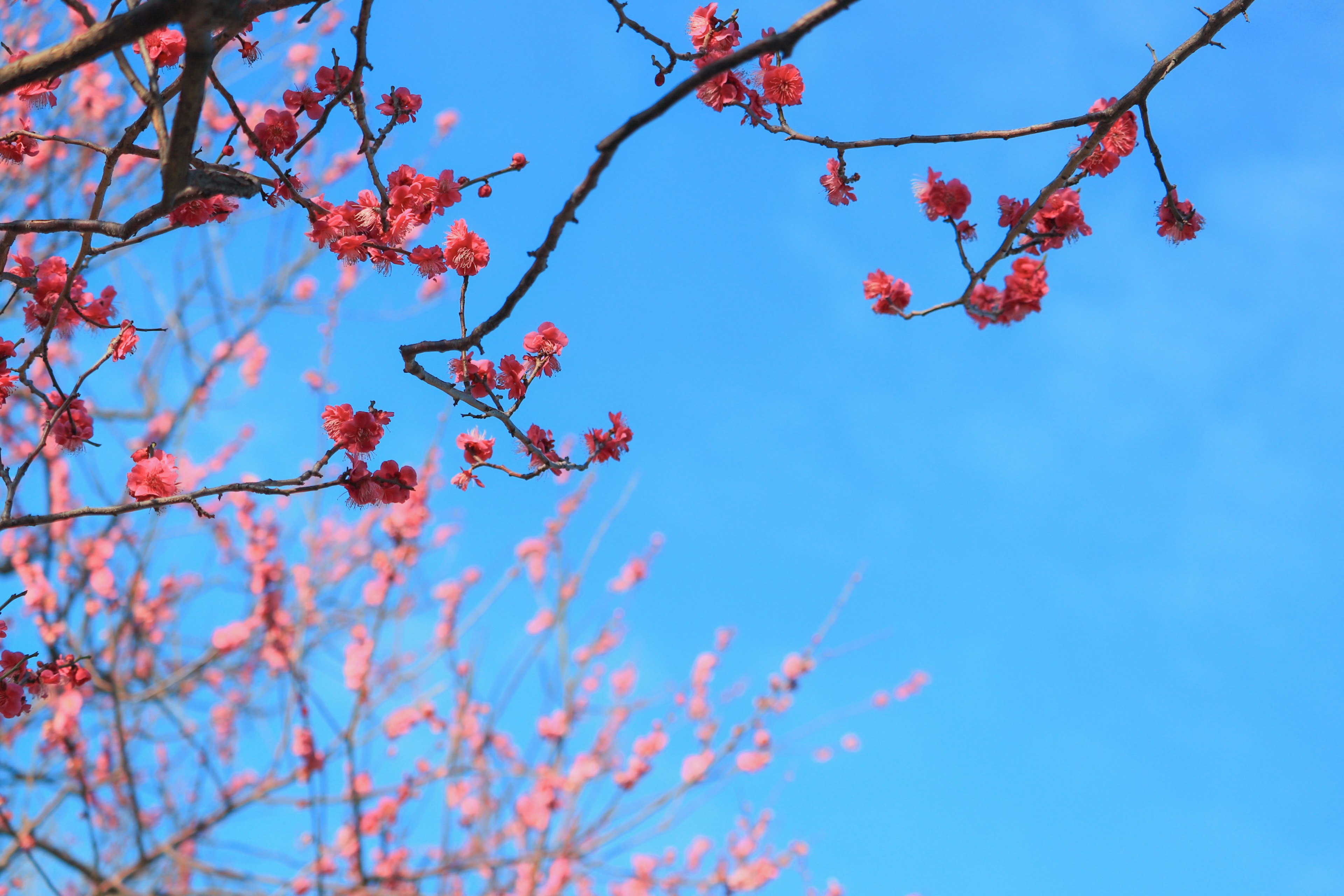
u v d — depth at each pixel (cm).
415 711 809
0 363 327
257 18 249
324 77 334
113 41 229
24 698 347
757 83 355
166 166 265
